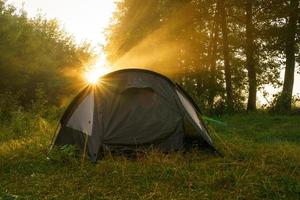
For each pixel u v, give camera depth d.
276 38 23.77
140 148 9.87
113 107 10.14
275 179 7.64
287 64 23.50
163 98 10.37
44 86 27.50
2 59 23.42
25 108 25.89
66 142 10.36
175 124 10.19
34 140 12.35
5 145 11.95
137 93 10.31
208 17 26.59
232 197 6.86
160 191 7.15
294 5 22.88
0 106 19.64
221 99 24.91
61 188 7.50
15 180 8.16
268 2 23.39
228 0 24.70
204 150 10.08
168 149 9.99
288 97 22.20
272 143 12.32
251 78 24.78
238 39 26.91
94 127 9.88
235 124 18.31
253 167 8.55
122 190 7.32
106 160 9.26
